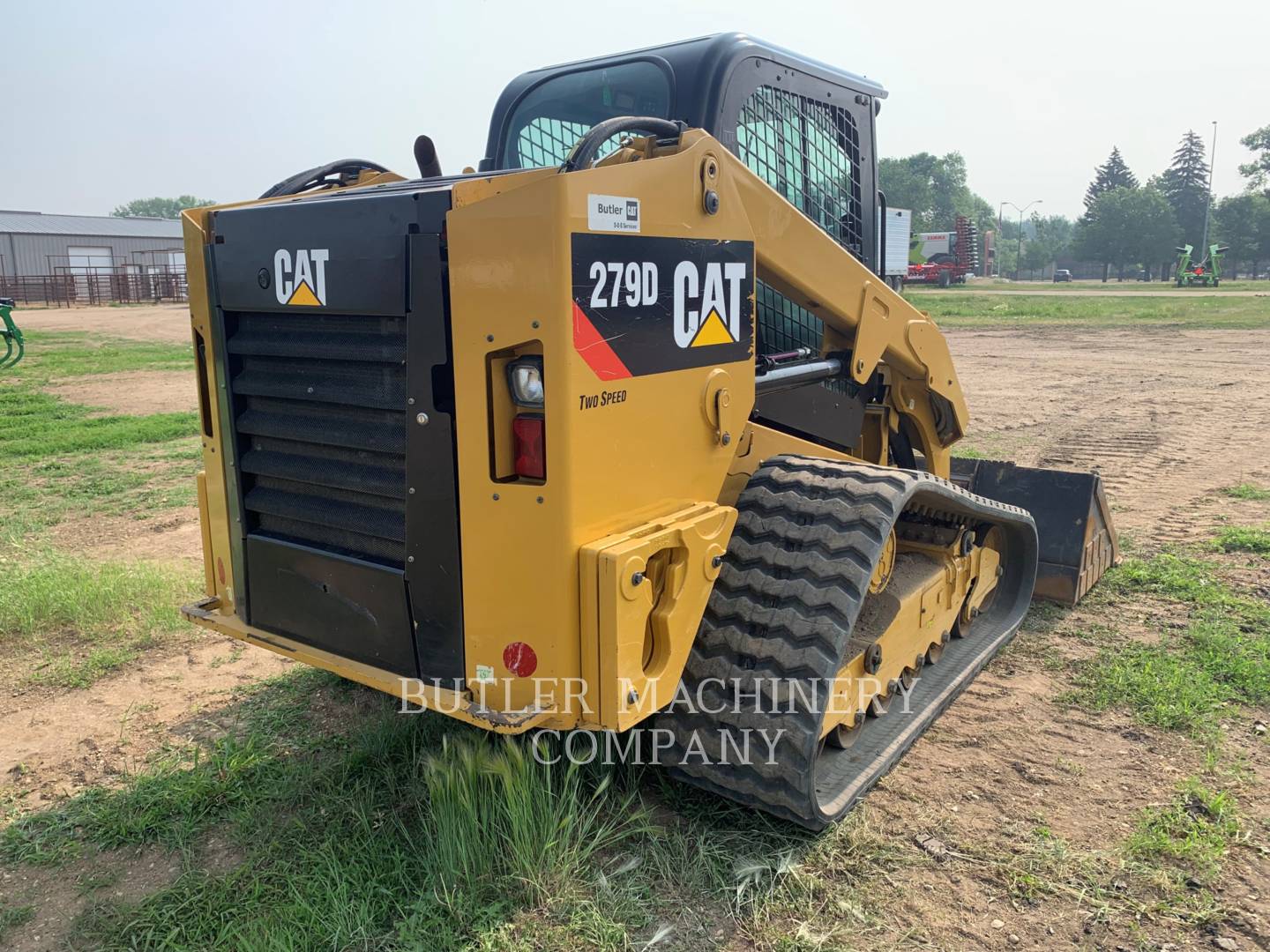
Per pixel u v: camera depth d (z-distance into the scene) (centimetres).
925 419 468
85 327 3017
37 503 745
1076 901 269
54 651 453
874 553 285
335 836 294
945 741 360
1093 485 489
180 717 386
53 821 313
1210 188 7519
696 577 270
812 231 337
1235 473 783
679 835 291
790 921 260
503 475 249
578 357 236
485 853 272
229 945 251
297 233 274
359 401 273
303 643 304
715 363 287
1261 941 252
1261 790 323
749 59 346
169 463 909
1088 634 460
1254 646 427
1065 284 6844
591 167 242
